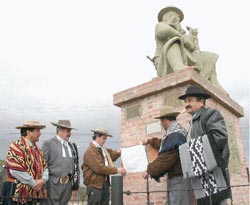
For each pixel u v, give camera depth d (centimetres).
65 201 496
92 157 520
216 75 946
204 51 970
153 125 743
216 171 344
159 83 749
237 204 748
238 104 916
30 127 478
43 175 463
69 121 546
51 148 510
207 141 344
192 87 402
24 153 446
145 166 540
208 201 337
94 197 507
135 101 806
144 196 690
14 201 424
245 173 855
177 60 816
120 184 353
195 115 382
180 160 385
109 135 564
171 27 893
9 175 443
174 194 401
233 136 831
